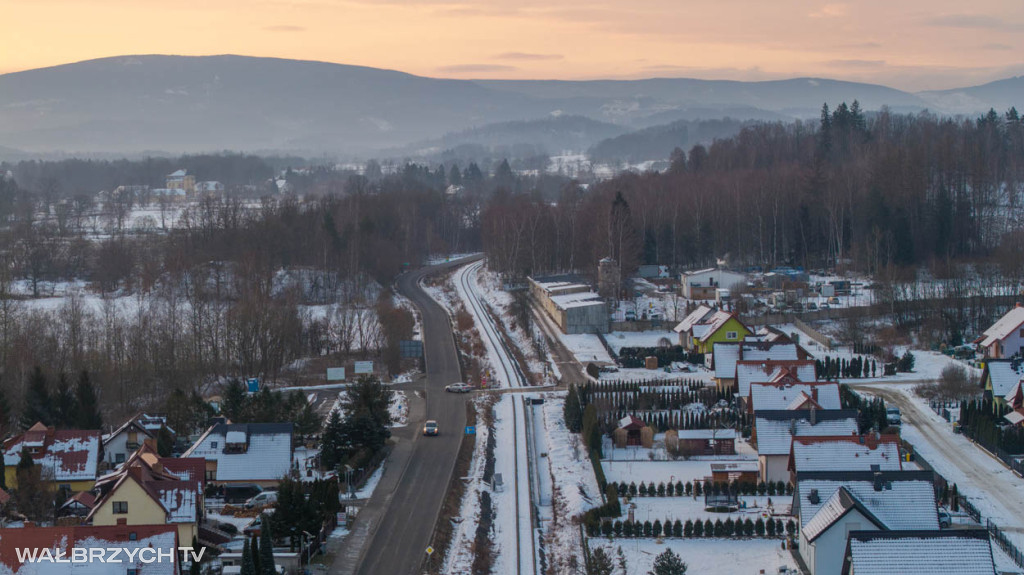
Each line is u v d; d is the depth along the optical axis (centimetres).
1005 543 8300
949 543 7006
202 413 11481
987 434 10812
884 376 14012
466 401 13338
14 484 9512
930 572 6906
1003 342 13825
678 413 12288
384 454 11056
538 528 9181
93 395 11631
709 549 8462
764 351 13062
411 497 9700
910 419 11969
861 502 7900
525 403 13212
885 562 6962
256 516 9138
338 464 10375
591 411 11394
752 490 9631
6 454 9706
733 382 12900
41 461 9700
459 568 8138
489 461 10875
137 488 8238
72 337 14362
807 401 10256
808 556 7919
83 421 11406
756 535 8706
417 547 8481
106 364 13438
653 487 9750
